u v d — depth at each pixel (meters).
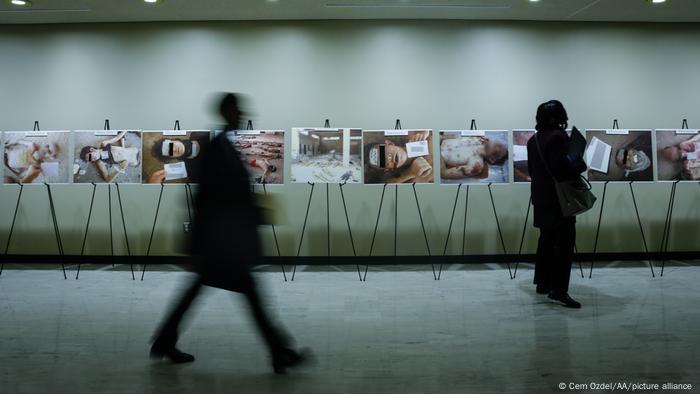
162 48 6.09
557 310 3.99
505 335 3.35
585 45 6.16
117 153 5.42
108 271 5.66
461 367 2.78
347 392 2.44
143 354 3.01
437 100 6.08
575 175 3.92
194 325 3.58
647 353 2.96
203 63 6.06
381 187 6.04
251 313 2.64
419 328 3.53
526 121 6.11
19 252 6.11
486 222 6.07
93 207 6.07
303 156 5.34
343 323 3.66
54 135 5.46
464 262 6.06
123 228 6.05
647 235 6.13
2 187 6.12
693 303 4.14
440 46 6.09
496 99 6.10
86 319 3.78
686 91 6.19
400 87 6.07
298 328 3.53
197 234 2.63
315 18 5.98
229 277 2.58
